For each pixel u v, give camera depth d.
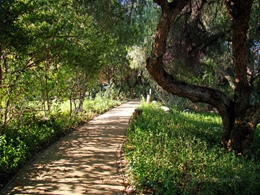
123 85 34.94
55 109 11.78
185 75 12.98
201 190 4.51
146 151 6.12
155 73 6.79
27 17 6.52
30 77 8.29
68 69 10.19
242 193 4.55
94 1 11.80
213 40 11.39
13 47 6.59
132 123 10.33
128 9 13.22
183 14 10.99
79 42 9.73
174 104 18.89
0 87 7.48
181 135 8.00
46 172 5.52
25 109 8.89
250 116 6.89
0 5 4.95
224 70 14.35
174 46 11.77
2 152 5.90
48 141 8.03
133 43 16.20
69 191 4.62
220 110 7.38
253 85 11.89
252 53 12.08
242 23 6.82
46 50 7.82
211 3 11.16
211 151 6.39
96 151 7.17
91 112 15.30
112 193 4.59
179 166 5.27
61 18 8.21
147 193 4.62
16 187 4.76
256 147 7.76
